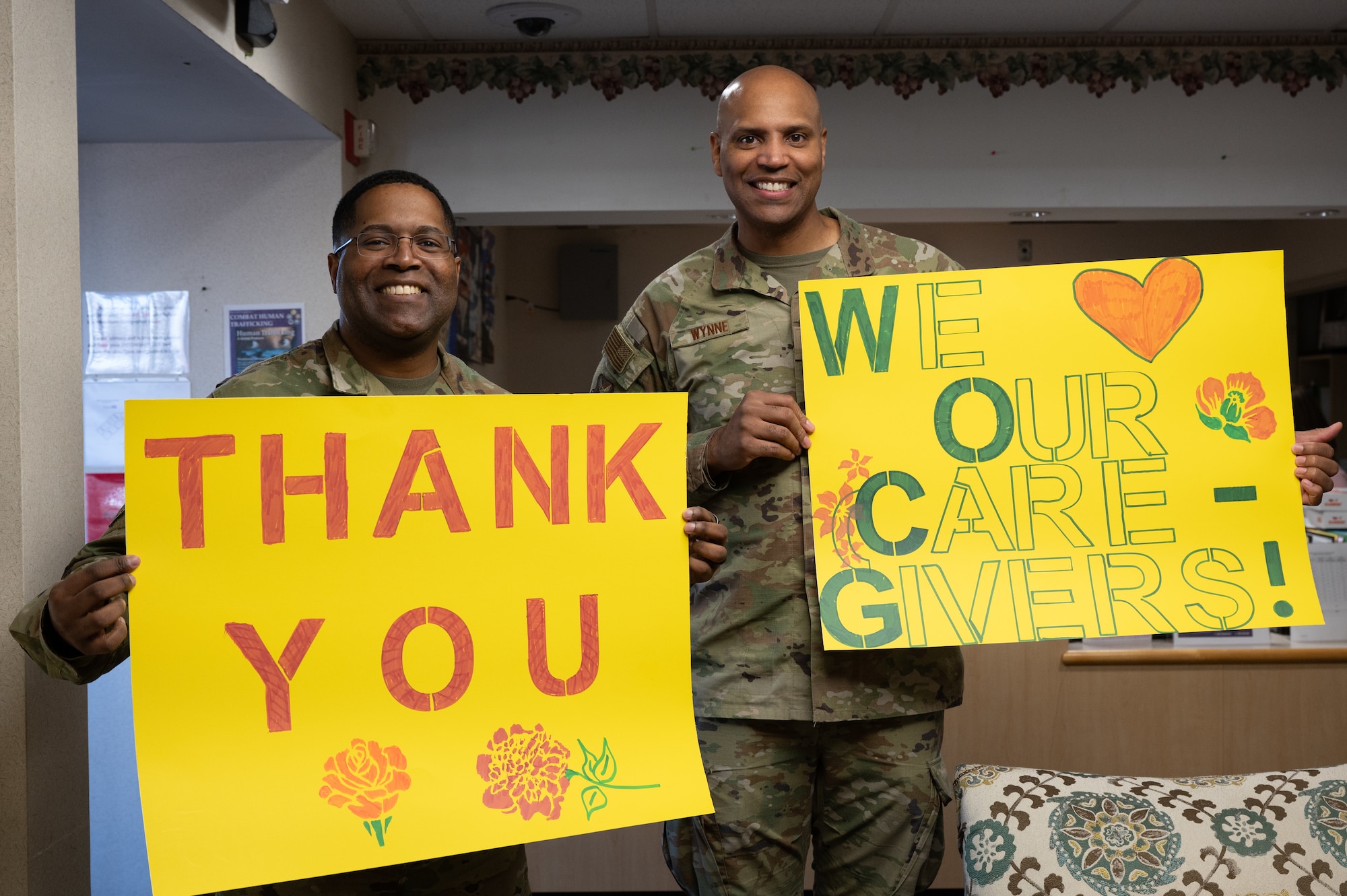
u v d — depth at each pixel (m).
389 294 1.30
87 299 3.42
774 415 1.47
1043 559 1.47
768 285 1.64
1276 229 6.28
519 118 3.81
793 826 1.62
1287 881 1.18
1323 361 6.16
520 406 1.29
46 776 1.72
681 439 1.32
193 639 1.18
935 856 1.62
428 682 1.24
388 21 3.57
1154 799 1.27
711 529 1.32
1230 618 1.43
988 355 1.50
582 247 6.61
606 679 1.29
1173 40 3.79
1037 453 1.49
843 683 1.55
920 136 3.81
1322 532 2.73
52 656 1.14
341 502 1.24
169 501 1.19
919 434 1.50
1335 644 2.59
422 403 1.27
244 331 3.43
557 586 1.29
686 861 1.69
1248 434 1.47
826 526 1.49
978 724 2.55
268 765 1.18
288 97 3.03
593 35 3.75
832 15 3.58
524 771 1.25
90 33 2.48
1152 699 2.53
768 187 1.57
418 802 1.21
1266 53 3.80
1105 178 3.82
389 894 1.28
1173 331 1.49
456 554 1.27
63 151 1.81
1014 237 6.62
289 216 3.45
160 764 1.16
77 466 1.83
